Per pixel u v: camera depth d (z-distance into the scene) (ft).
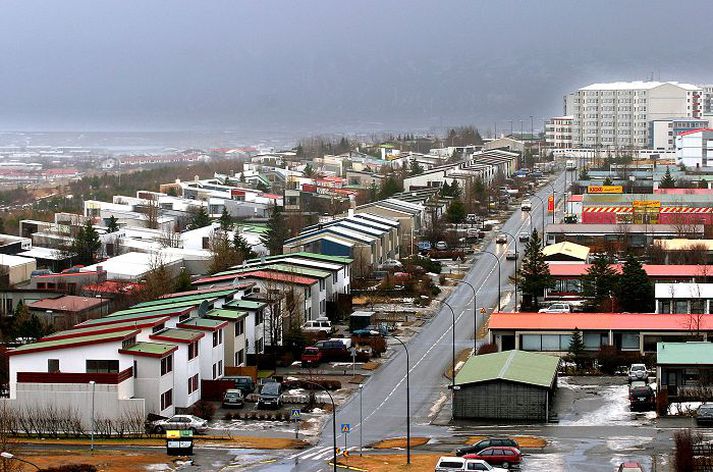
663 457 289.74
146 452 308.81
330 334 465.47
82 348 341.00
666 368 358.84
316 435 330.75
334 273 510.17
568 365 408.67
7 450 294.46
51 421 330.13
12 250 637.71
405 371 411.34
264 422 345.10
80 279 527.81
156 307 402.11
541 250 578.66
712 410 328.08
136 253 602.85
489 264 631.97
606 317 436.76
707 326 419.13
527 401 342.23
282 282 462.19
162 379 343.87
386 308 516.73
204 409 349.41
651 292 485.56
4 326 455.63
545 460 289.94
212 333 375.66
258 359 412.77
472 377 351.25
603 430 325.83
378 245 608.60
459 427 337.72
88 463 290.97
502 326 427.74
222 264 570.46
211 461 298.56
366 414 354.95
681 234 645.51
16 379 334.44
